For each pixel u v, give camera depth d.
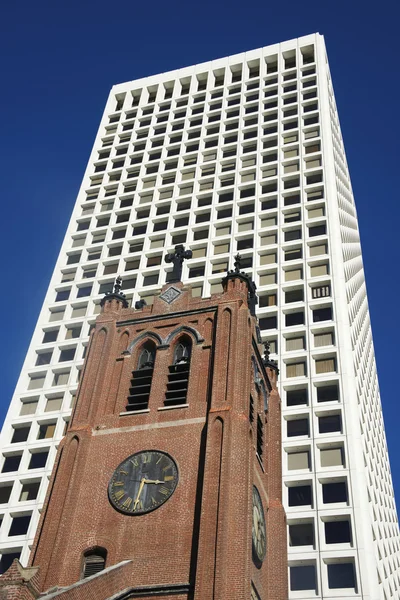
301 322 71.06
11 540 59.16
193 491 34.72
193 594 30.70
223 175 93.06
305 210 83.88
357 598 49.62
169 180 96.25
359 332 86.50
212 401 37.91
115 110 114.44
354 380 66.69
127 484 36.00
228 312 42.91
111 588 30.89
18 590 26.53
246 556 31.84
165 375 40.97
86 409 40.28
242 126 100.44
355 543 52.56
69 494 36.00
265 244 81.19
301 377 65.62
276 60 110.88
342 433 59.91
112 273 84.12
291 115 99.25
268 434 44.75
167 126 105.94
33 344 77.88
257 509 37.47
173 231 86.69
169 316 44.28
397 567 76.19
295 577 52.34
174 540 33.12
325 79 104.81
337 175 96.12
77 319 79.06
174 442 37.16
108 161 103.31
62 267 87.50
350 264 91.31
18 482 64.12
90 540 34.28
